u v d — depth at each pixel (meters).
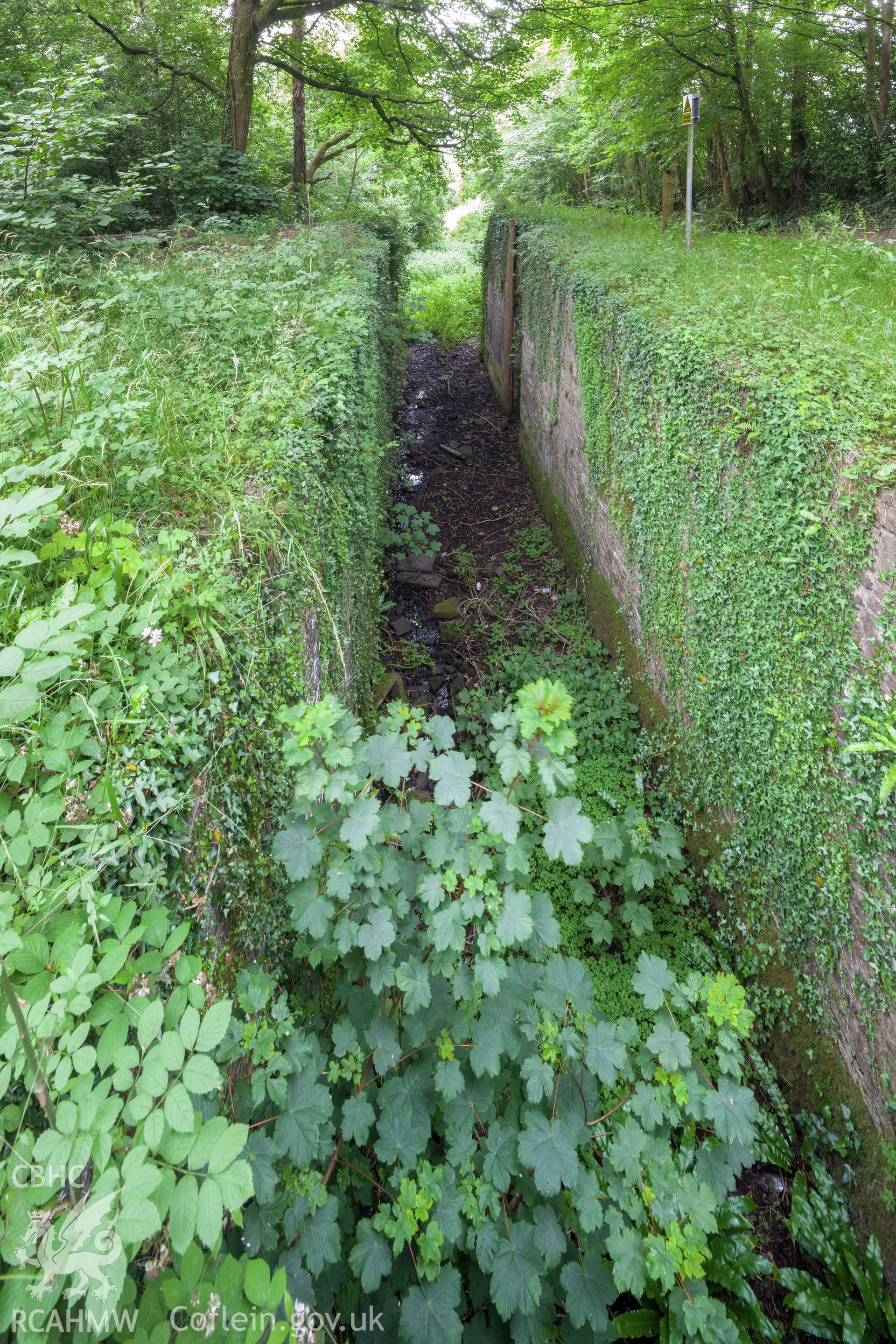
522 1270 1.68
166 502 2.54
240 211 9.48
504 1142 1.85
